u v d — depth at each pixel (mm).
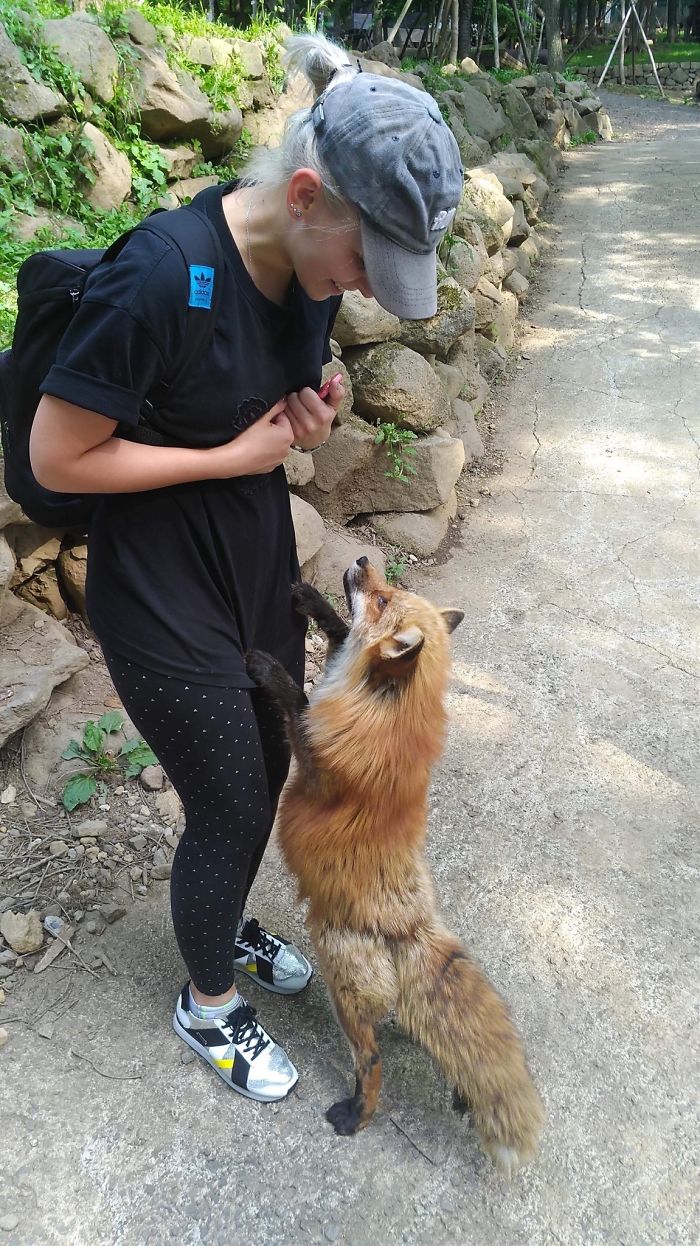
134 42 5273
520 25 17516
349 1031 2156
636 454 6023
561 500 5555
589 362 7246
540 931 2811
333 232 1518
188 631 1771
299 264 1594
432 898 2305
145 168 5070
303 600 2330
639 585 4754
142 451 1589
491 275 7230
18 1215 1947
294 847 2188
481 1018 2072
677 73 26531
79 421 1467
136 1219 1965
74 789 2998
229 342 1576
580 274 9023
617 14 31359
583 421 6453
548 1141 2207
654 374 7004
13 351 1711
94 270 1514
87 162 4680
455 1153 2168
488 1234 2002
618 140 16438
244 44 6191
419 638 2014
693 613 4535
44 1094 2193
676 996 2617
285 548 2082
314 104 1488
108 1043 2336
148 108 5137
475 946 2744
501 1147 2023
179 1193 2021
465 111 10109
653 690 3998
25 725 2992
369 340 4660
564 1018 2535
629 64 27578
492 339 7121
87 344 1424
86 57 4742
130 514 1721
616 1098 2322
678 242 9711
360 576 2371
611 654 4230
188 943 2059
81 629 3637
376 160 1397
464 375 6156
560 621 4465
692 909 2916
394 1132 2205
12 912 2605
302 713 2105
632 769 3541
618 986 2639
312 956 2674
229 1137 2150
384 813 2107
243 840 1961
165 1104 2207
